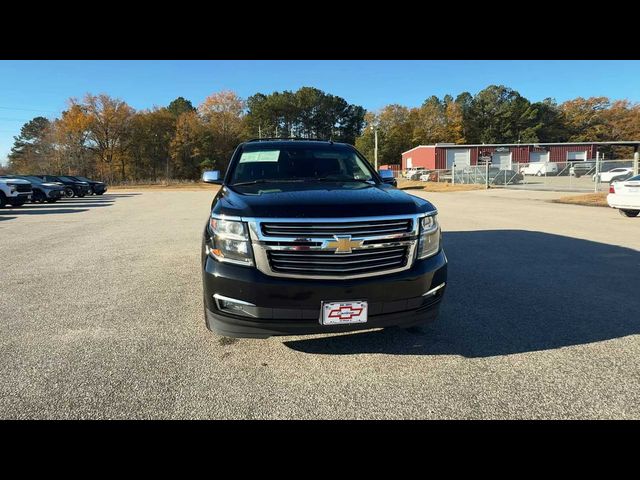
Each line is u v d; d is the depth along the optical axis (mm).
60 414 2449
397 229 2867
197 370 2988
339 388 2736
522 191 25438
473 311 4168
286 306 2711
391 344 3408
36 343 3467
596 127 78875
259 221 2746
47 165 67750
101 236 9547
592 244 7844
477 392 2676
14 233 10125
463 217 12562
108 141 67250
